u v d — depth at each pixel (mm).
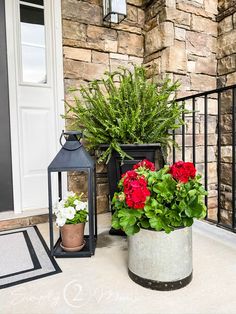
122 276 1118
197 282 1062
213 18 2160
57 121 1959
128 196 1000
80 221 1337
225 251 1348
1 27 1792
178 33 1992
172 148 1921
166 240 991
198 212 990
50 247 1360
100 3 2025
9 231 1697
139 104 1580
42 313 891
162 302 938
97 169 2057
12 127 1832
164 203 1017
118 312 889
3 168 1837
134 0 2137
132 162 1543
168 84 1887
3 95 1812
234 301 939
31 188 1932
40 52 1953
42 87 1945
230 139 2129
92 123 1646
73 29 1944
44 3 1923
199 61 2102
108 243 1485
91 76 2020
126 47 2137
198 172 2129
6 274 1147
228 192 2154
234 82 2072
